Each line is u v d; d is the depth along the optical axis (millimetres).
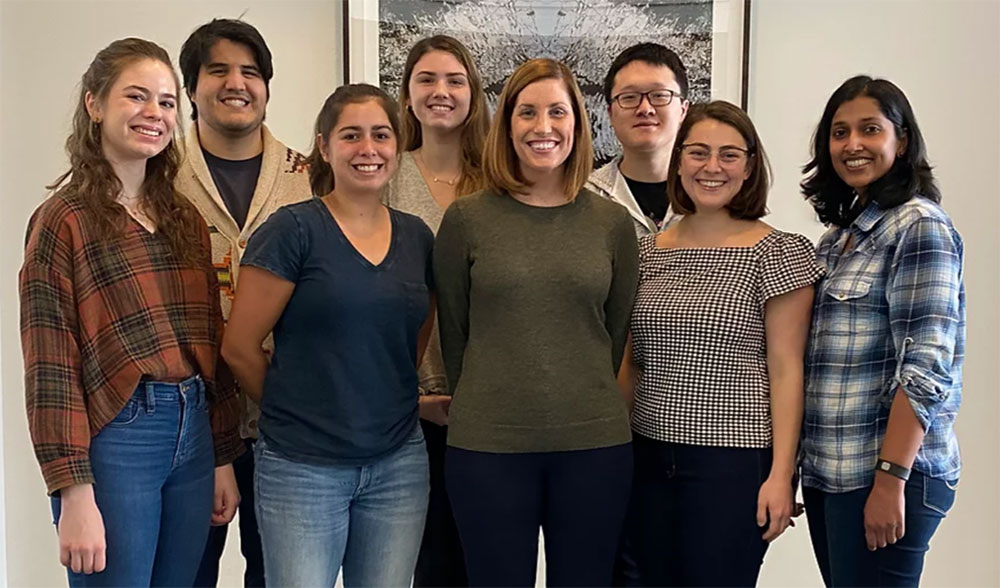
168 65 1488
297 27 2287
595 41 2350
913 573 1563
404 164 1938
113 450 1397
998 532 2453
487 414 1501
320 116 1595
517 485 1501
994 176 2379
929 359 1462
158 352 1442
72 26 2254
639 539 1698
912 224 1535
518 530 1504
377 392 1506
